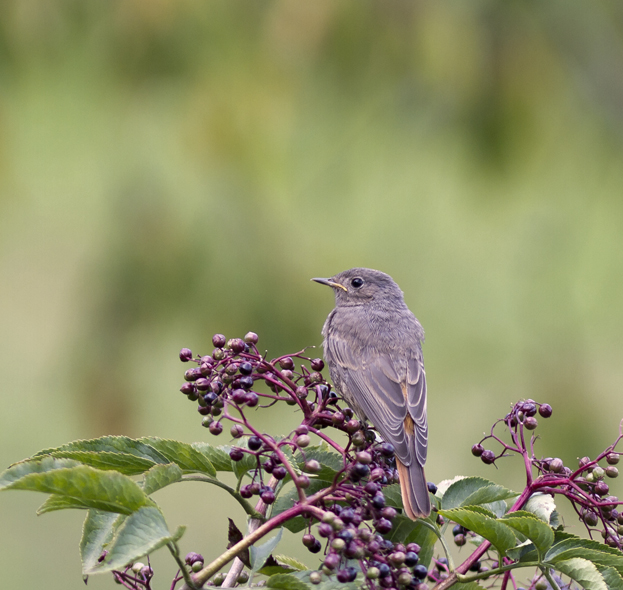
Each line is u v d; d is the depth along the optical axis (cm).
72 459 512
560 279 1306
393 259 1328
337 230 1216
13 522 1464
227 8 1075
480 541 630
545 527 532
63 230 1396
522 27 1124
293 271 1098
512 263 1342
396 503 646
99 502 468
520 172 1148
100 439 544
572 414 1217
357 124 1174
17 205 1305
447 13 1091
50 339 1464
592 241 1306
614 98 1219
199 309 1069
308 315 1091
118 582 567
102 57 1127
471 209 1330
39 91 1164
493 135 1128
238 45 1079
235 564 558
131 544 449
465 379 1292
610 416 1234
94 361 1075
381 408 1006
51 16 1121
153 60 1106
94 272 1101
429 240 1359
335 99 1155
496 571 550
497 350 1293
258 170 1095
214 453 575
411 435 984
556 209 1303
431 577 607
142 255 1070
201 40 1085
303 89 1109
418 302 1321
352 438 609
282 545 1314
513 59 1114
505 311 1317
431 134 1155
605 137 1220
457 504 637
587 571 539
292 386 613
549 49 1145
